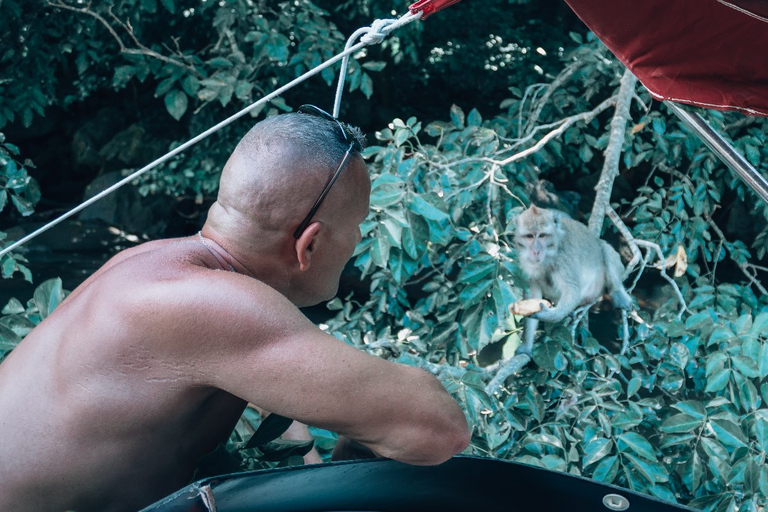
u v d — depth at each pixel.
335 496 1.23
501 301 2.85
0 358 2.38
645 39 1.98
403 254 2.88
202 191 9.84
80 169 10.77
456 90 11.20
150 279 1.17
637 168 9.44
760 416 2.61
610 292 4.75
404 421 1.17
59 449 1.17
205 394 1.21
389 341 3.13
